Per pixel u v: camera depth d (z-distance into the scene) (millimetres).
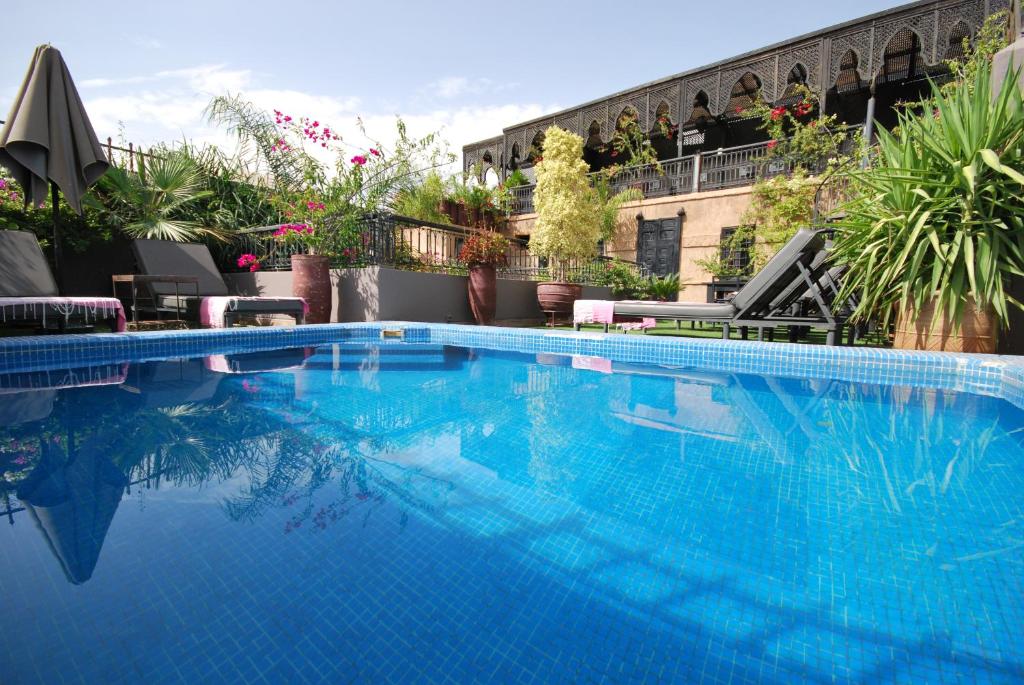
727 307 5070
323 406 2916
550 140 8641
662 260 11602
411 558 1307
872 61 9539
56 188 4734
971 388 3316
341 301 6969
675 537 1440
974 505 1668
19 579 1165
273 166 7645
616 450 2197
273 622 1045
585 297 9562
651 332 7137
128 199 7426
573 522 1526
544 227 8680
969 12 8594
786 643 1018
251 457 2051
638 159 12711
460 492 1733
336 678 902
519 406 2961
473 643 1003
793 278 5070
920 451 2201
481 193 11883
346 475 1873
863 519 1558
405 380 3705
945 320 3678
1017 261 3473
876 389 3443
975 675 932
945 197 3520
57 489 1697
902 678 926
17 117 4301
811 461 2076
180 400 3014
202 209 8133
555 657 970
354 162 6816
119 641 975
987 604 1142
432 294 7387
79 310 4316
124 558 1271
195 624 1031
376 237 7000
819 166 9250
